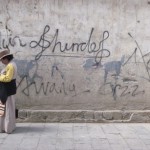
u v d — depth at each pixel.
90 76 10.27
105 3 10.20
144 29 10.25
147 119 10.27
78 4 10.20
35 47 10.23
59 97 10.29
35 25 10.20
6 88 8.79
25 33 10.20
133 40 10.25
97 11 10.20
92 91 10.29
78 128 9.55
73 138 8.45
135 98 10.33
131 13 10.23
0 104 8.79
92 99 10.30
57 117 10.23
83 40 10.23
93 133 8.98
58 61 10.25
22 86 10.26
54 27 10.20
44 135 8.73
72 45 10.24
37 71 10.25
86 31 10.22
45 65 10.25
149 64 10.30
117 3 10.21
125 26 10.24
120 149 7.54
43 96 10.28
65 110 10.27
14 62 9.73
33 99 10.27
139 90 10.31
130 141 8.20
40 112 10.20
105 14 10.21
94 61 10.25
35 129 9.39
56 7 10.20
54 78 10.27
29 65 10.24
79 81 10.28
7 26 10.19
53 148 7.59
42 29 10.20
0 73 9.27
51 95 10.28
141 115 10.27
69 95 10.30
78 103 10.30
